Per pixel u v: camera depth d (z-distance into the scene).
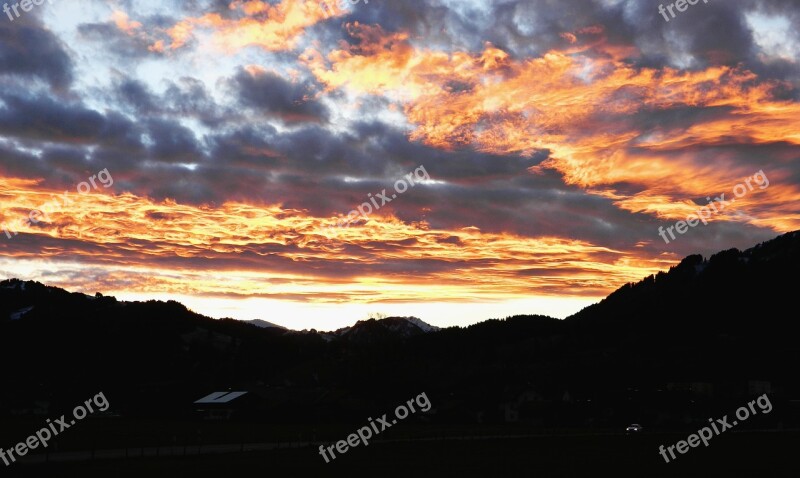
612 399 170.62
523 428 135.75
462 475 59.38
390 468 63.47
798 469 66.44
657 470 64.81
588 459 74.00
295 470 60.25
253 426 137.38
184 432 114.00
